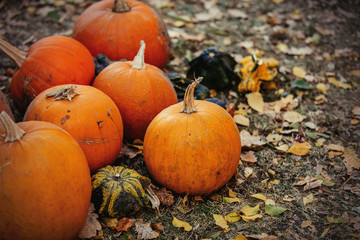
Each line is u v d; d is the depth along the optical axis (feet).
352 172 3.88
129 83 3.77
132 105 3.78
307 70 5.43
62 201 2.84
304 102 4.88
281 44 5.96
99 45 4.46
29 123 3.00
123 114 3.82
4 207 2.72
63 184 2.84
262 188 3.72
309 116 4.65
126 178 3.31
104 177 3.29
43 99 3.40
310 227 3.34
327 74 5.33
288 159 4.05
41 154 2.80
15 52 3.88
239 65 5.44
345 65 5.59
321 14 6.95
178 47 5.74
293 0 7.39
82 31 4.54
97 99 3.44
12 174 2.72
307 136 4.35
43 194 2.77
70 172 2.88
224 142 3.36
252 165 3.96
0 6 6.52
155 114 3.87
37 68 3.85
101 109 3.42
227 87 4.96
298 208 3.52
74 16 6.53
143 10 4.62
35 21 6.28
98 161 3.50
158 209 3.39
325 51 5.91
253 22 6.61
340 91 5.07
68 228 2.93
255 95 4.82
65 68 3.89
